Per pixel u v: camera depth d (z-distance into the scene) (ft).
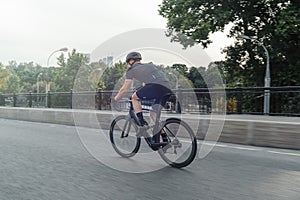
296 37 64.34
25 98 67.77
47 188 12.98
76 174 15.23
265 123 22.82
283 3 65.26
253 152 20.84
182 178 14.56
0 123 44.75
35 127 37.99
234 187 13.12
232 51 76.07
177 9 70.23
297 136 21.38
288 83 69.10
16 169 16.21
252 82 76.54
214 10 68.18
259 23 73.26
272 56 67.31
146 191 12.60
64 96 52.44
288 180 14.15
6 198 11.76
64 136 29.07
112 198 11.75
